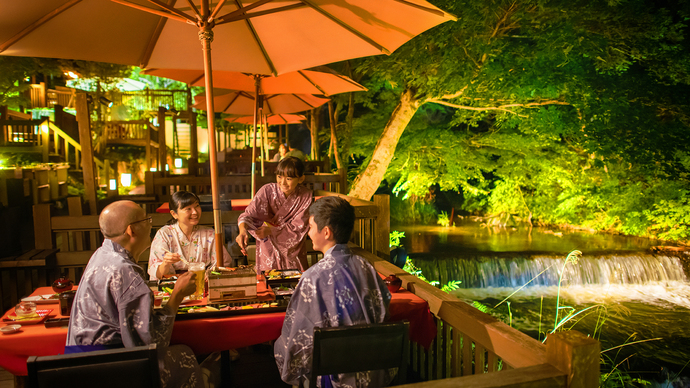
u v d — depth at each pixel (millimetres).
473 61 9320
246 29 3244
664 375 7613
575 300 10945
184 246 3277
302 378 2211
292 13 3045
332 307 2113
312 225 2287
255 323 2400
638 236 15680
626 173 15328
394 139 11375
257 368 3580
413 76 9594
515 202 18422
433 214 20188
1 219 6625
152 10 2555
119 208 2146
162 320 2102
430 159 14102
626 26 9547
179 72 5449
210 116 2639
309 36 3223
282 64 3543
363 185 11523
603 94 10359
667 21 9922
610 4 9062
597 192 16703
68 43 3008
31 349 2209
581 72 10812
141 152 18641
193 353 2326
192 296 2586
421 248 14555
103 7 2820
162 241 3246
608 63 9922
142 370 1747
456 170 13867
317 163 10352
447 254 12133
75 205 4312
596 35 9664
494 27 9906
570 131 11695
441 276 11664
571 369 1790
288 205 3582
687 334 9070
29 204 7812
